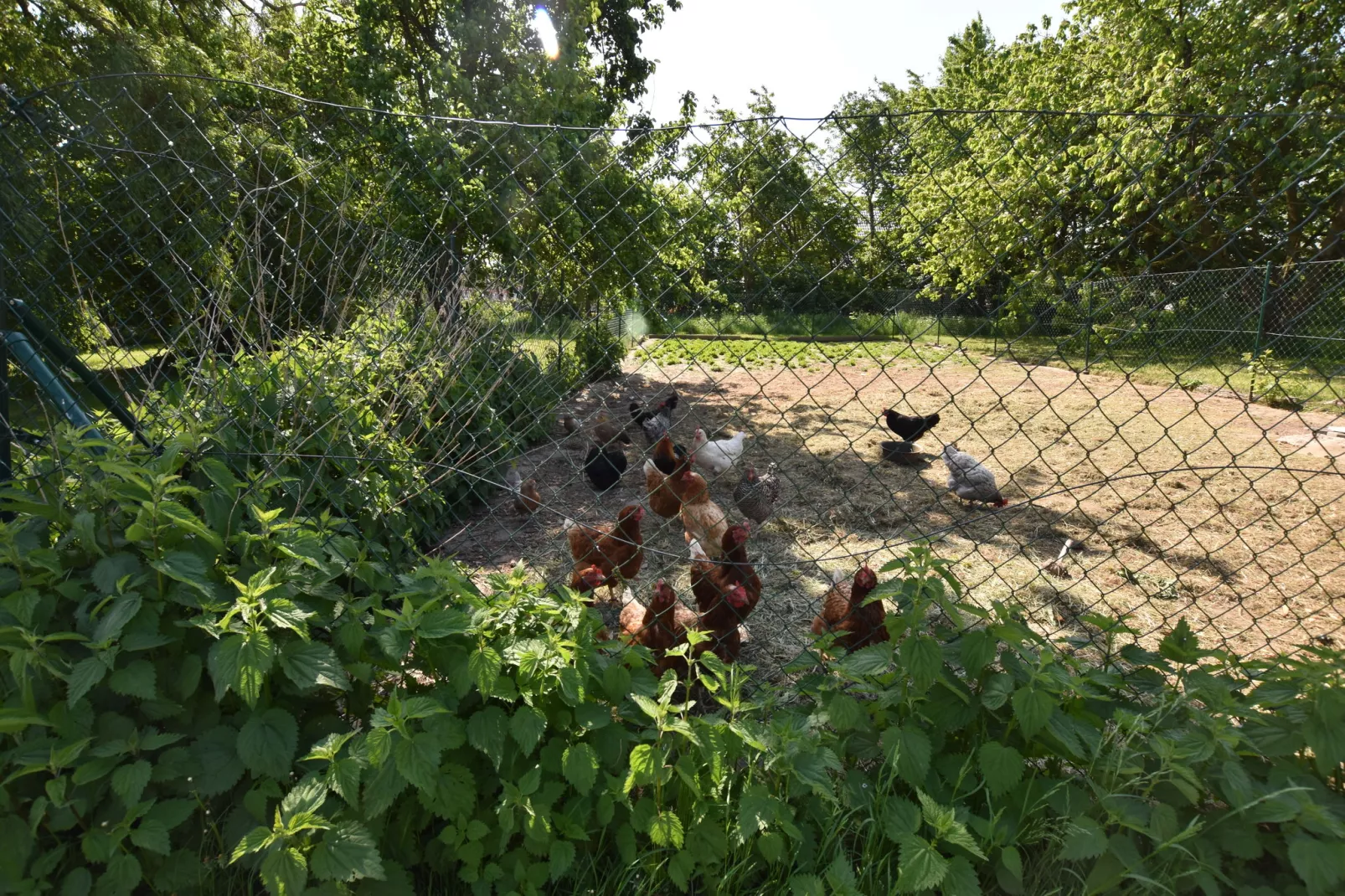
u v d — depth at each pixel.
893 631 2.01
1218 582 4.67
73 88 2.82
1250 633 3.93
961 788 1.92
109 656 1.70
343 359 4.05
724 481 7.58
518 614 2.04
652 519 6.34
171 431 2.96
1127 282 10.88
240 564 2.06
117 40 12.70
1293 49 17.05
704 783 1.95
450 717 1.84
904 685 1.96
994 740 1.92
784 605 4.40
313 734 1.92
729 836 1.90
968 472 6.39
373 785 1.72
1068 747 1.80
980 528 5.93
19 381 3.12
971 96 30.70
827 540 5.66
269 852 1.61
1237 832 1.77
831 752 1.87
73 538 1.98
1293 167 10.26
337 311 4.22
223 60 15.25
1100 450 8.67
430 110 12.36
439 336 4.54
